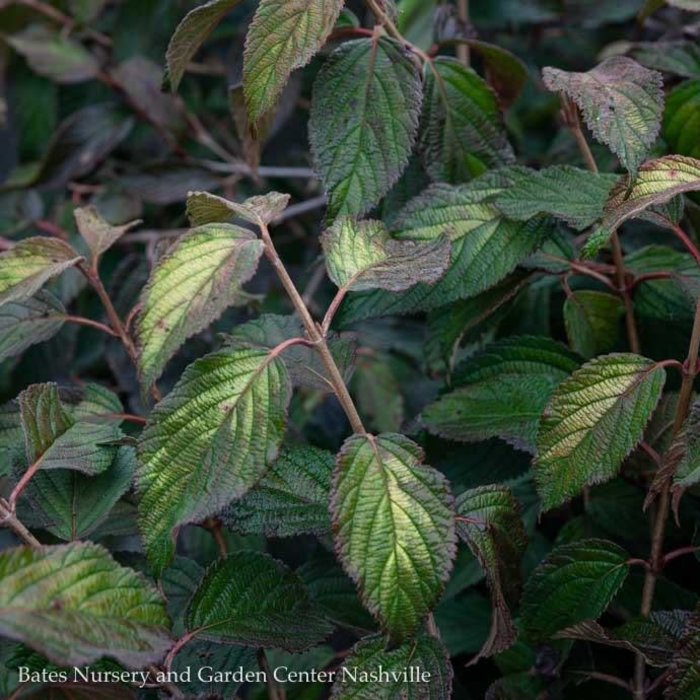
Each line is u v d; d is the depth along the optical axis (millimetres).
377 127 979
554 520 1094
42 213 1426
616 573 955
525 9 1258
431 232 978
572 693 1002
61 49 1447
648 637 938
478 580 1046
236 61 1246
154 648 839
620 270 1010
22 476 935
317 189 1447
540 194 971
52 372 1277
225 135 1446
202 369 879
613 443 923
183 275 868
